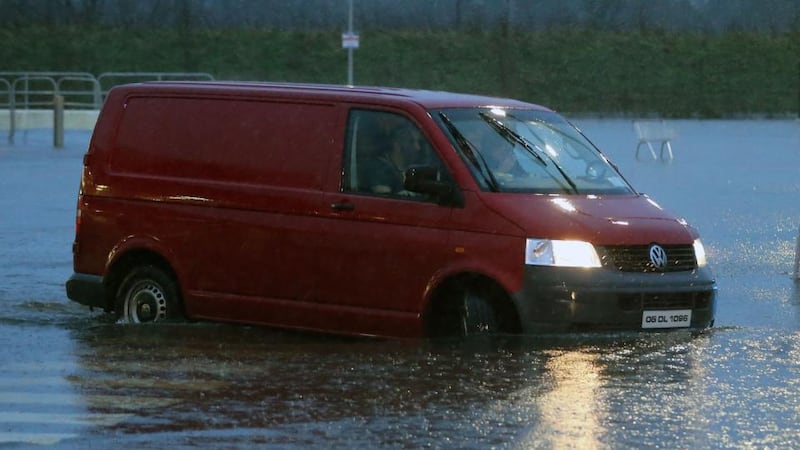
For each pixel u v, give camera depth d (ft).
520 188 86.43
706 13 644.69
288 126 91.86
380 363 80.07
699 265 88.53
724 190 216.13
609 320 83.25
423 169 85.56
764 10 629.10
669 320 85.97
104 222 97.66
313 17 604.08
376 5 647.97
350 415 67.31
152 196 95.76
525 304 82.84
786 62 557.33
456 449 60.85
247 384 74.84
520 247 82.99
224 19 591.78
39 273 125.90
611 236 84.38
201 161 94.32
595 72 541.34
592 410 68.08
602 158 93.71
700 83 539.29
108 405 70.23
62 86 479.41
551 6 640.58
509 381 74.49
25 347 87.25
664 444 61.87
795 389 73.05
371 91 92.17
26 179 222.69
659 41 565.94
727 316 101.96
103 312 104.37
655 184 226.79
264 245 91.04
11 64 522.47
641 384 73.82
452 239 84.79
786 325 95.96
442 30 575.38
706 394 71.72
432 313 86.22
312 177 90.07
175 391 73.41
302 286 89.86
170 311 95.55
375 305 87.40
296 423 65.82
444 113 89.25
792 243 151.64
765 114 514.68
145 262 97.40
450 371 77.25
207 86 95.81
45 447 62.18
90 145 99.19
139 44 544.62
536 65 545.85
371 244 87.25
